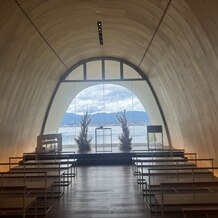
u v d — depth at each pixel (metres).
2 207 6.42
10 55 11.64
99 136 19.94
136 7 11.10
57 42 14.70
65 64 19.27
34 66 14.70
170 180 8.05
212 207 5.82
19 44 11.70
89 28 14.40
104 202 9.17
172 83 15.07
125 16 12.51
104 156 17.73
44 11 10.77
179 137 17.36
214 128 11.23
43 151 16.83
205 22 8.31
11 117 14.22
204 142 12.83
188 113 14.13
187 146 16.00
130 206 8.69
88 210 8.37
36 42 12.95
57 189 10.98
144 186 11.13
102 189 10.96
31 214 8.02
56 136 18.09
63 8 11.16
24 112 15.94
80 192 10.54
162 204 6.10
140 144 20.34
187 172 8.70
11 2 9.09
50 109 20.84
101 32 15.30
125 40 16.14
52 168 10.94
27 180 9.56
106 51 19.42
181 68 12.49
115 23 13.72
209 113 11.29
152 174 8.45
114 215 7.86
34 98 16.92
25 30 11.22
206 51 9.30
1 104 12.74
